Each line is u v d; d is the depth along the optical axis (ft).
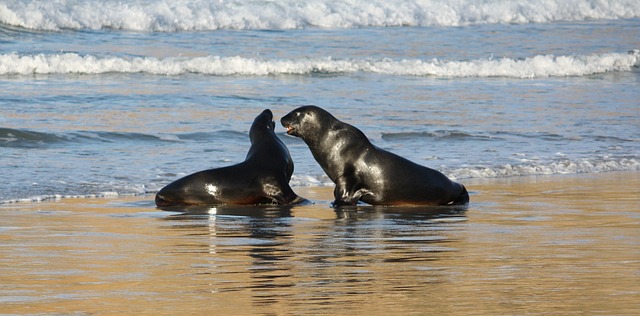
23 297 66.49
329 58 281.95
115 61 258.98
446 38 349.00
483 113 206.69
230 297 66.54
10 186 123.24
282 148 122.62
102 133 166.09
